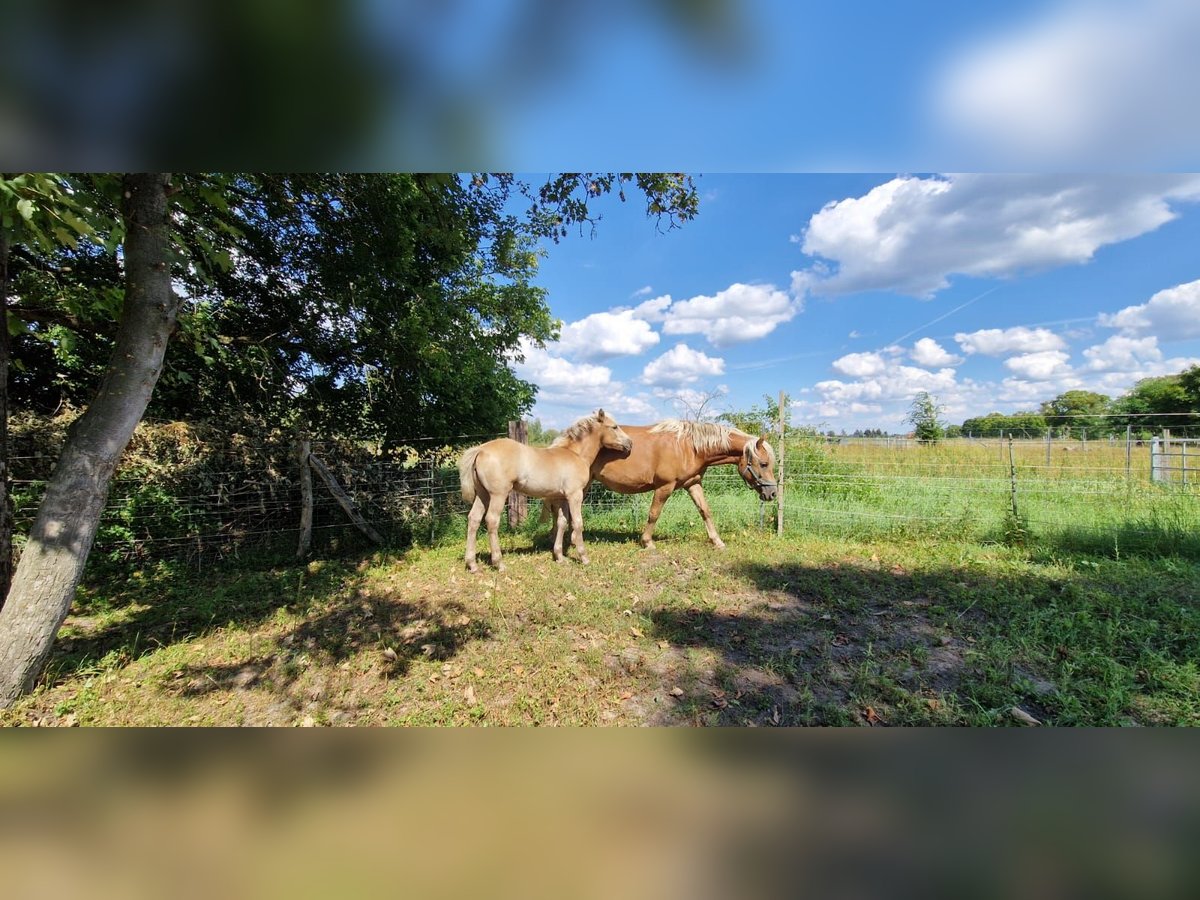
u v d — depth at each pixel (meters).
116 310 3.79
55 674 3.05
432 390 8.12
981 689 2.59
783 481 6.48
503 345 9.78
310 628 3.79
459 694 2.80
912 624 3.54
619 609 3.94
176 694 2.87
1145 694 2.50
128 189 3.05
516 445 5.12
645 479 5.68
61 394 6.12
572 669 3.02
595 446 5.45
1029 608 3.63
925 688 2.70
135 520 5.30
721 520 7.10
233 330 6.70
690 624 3.62
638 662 3.09
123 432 3.12
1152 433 11.59
